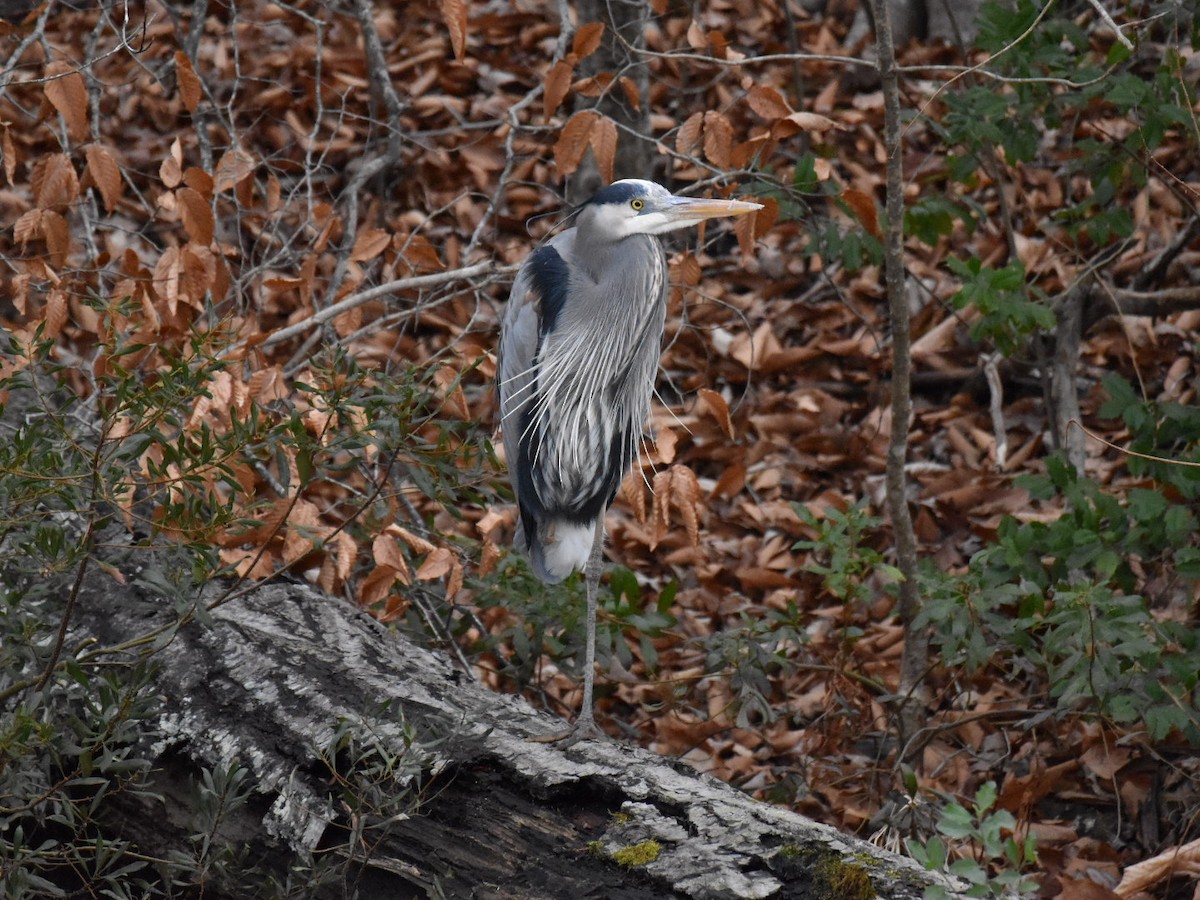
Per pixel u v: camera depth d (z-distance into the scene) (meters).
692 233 13.91
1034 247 12.78
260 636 6.67
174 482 5.42
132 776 5.56
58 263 7.93
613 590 8.39
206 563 5.79
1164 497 8.17
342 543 7.01
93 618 6.77
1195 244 12.29
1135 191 12.89
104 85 9.69
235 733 5.99
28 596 5.68
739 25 16.70
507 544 11.02
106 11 9.27
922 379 12.42
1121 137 13.02
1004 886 4.76
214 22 16.72
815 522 8.46
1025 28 9.05
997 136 9.08
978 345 12.45
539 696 9.26
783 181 9.42
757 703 8.00
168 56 15.91
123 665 5.89
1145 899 7.07
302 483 5.68
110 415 5.50
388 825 5.28
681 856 5.11
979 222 13.38
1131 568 9.37
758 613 10.45
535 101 15.73
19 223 7.68
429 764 5.56
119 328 7.61
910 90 13.02
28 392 8.47
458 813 5.59
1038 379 12.16
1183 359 11.41
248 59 16.11
